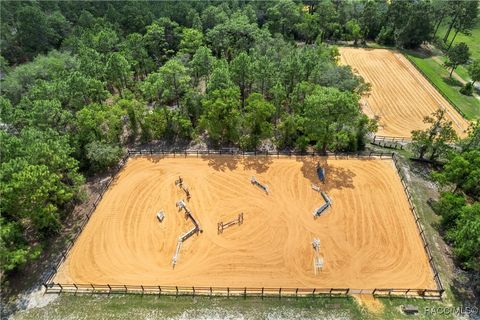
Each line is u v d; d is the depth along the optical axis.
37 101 51.78
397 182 52.44
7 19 97.31
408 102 76.12
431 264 41.03
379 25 109.56
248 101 58.47
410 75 88.00
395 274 40.12
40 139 46.69
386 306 36.94
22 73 70.56
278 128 59.41
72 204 49.88
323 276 39.84
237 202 49.28
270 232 44.88
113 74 67.75
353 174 53.91
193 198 50.16
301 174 53.94
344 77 68.75
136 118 62.47
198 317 36.19
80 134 54.41
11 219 42.91
